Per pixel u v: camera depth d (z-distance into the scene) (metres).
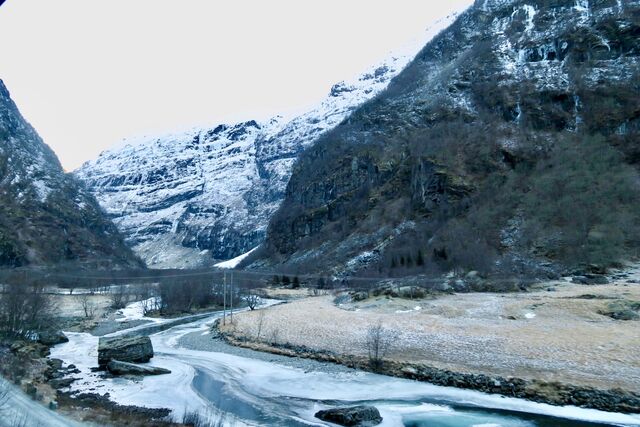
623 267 87.12
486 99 190.25
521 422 36.47
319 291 129.50
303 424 36.78
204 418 37.06
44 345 66.19
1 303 67.38
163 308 111.25
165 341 73.69
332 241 191.12
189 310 111.25
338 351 56.78
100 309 111.50
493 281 84.00
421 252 121.44
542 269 91.06
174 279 156.12
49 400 35.88
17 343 59.94
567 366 44.25
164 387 46.44
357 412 36.84
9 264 174.75
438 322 61.84
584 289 73.38
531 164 144.88
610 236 94.19
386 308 74.25
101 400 40.94
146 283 164.25
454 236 117.56
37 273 154.62
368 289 90.44
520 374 44.25
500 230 114.44
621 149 135.62
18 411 30.67
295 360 56.94
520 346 49.75
